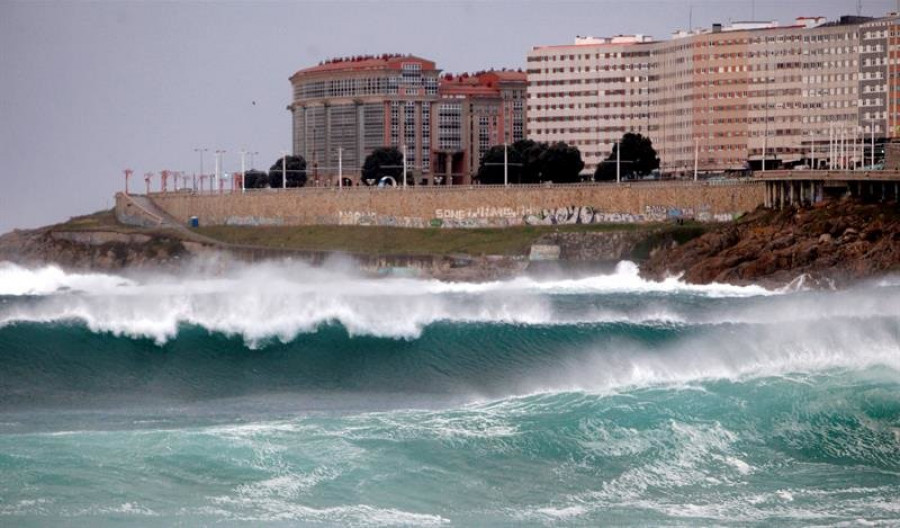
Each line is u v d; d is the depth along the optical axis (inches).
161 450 4879.4
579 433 5231.3
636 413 5447.8
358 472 4763.8
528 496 4638.3
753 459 5088.6
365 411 5816.9
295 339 7116.1
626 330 7293.3
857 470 4990.2
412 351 7062.0
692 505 4576.8
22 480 4584.2
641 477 4862.2
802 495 4690.0
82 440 4975.4
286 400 6146.7
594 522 4392.2
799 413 5492.1
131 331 7052.2
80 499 4441.4
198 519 4301.2
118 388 6412.4
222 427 5310.0
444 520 4375.0
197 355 6934.1
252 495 4527.6
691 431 5290.4
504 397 6043.3
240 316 7317.9
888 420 5457.7
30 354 6796.3
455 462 4916.3
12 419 5684.1
